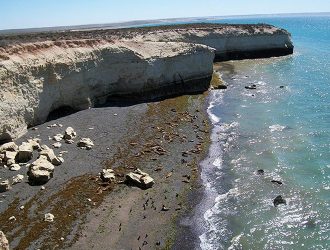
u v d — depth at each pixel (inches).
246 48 3752.5
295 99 2271.2
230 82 2706.7
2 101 1504.7
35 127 1692.9
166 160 1459.2
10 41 2036.2
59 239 996.6
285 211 1157.7
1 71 1531.7
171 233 1058.7
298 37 6072.8
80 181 1264.8
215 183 1318.9
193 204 1192.8
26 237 992.2
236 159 1494.8
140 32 3289.9
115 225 1072.2
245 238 1047.0
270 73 3021.7
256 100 2267.5
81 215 1099.3
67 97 1898.4
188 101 2214.6
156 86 2251.5
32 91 1684.3
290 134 1727.4
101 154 1465.3
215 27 3772.1
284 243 1027.3
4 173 1282.0
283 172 1386.6
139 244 1008.2
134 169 1371.8
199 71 2481.5
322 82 2679.6
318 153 1525.6
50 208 1115.3
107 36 2687.0
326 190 1261.1
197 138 1681.8
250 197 1233.4
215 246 1015.6
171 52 2341.3
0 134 1470.2
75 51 1967.3
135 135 1658.5
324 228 1079.0
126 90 2170.3
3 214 1076.5
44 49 1852.9
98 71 2066.9
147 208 1159.0
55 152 1453.0
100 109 1996.8
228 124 1867.6
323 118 1924.2
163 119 1882.4
